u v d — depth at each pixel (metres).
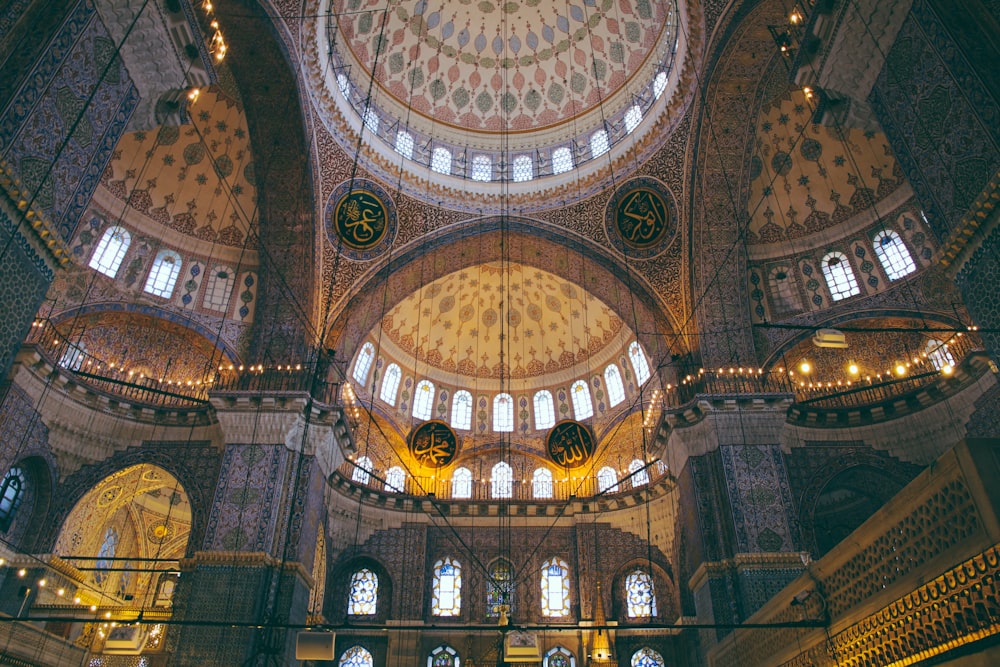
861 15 8.20
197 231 17.34
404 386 22.55
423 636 19.22
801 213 17.30
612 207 17.78
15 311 6.85
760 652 10.03
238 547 13.45
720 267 16.41
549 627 7.08
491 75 20.48
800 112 16.38
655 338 16.89
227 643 12.46
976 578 5.12
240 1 13.21
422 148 19.36
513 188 18.81
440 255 18.56
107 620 6.69
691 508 14.58
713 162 15.95
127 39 8.03
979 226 6.89
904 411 15.14
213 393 14.72
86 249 15.72
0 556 13.62
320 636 7.73
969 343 14.46
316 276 16.64
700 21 14.63
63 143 7.36
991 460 5.10
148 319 16.47
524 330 23.48
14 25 6.91
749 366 15.62
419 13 19.08
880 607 6.47
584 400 22.50
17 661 12.70
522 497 21.70
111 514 16.69
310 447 15.05
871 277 16.30
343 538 19.97
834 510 17.09
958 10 7.13
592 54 19.55
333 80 16.52
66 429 14.95
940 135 7.39
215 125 16.62
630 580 19.86
